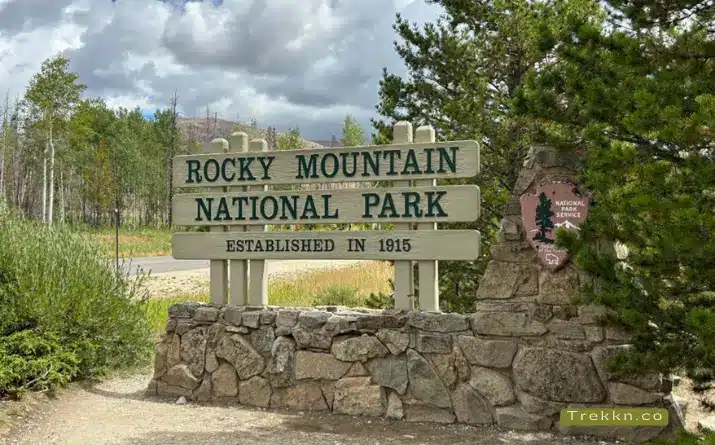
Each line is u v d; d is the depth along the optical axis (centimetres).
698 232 325
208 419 533
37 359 604
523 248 498
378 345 534
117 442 465
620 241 389
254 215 601
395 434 483
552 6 736
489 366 500
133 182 5569
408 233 541
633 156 367
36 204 5144
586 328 475
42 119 4134
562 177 488
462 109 767
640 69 386
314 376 554
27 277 646
